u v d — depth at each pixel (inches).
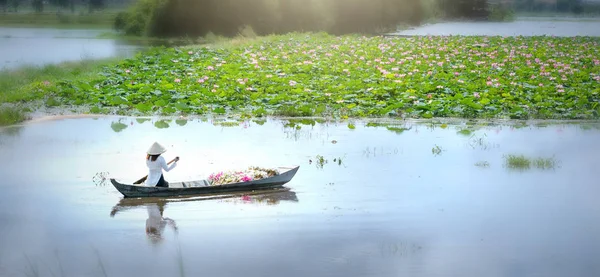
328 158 596.7
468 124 768.9
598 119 808.3
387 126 746.8
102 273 357.7
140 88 882.8
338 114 807.7
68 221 436.5
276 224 432.1
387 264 369.1
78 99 852.0
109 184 516.1
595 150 639.8
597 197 491.5
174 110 796.6
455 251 388.5
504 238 409.7
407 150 631.8
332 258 377.4
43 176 534.6
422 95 880.3
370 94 888.9
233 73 1013.8
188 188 485.4
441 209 462.3
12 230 418.6
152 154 489.1
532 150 637.3
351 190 502.9
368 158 598.9
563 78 1028.5
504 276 354.0
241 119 774.5
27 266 366.6
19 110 777.6
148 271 361.1
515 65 1206.9
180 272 358.3
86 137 673.6
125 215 448.5
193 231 420.5
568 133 722.2
